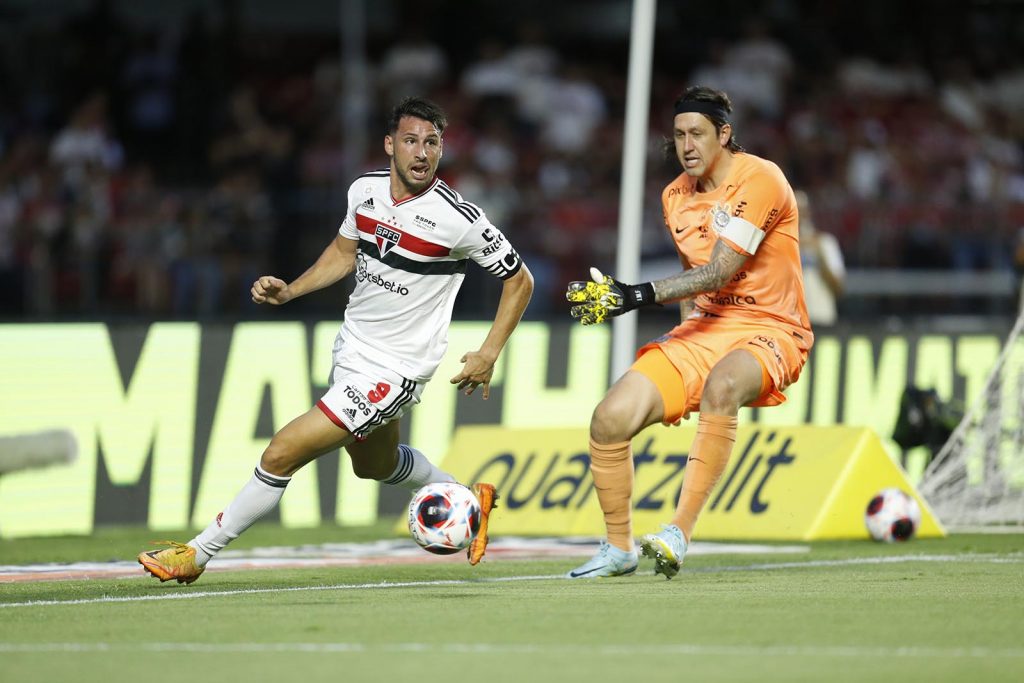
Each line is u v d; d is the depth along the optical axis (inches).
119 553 1273.4
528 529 1363.2
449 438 1665.8
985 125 3235.7
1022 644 679.7
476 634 713.0
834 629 725.3
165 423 1561.3
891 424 1831.9
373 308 927.0
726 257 953.5
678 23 3358.8
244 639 702.5
